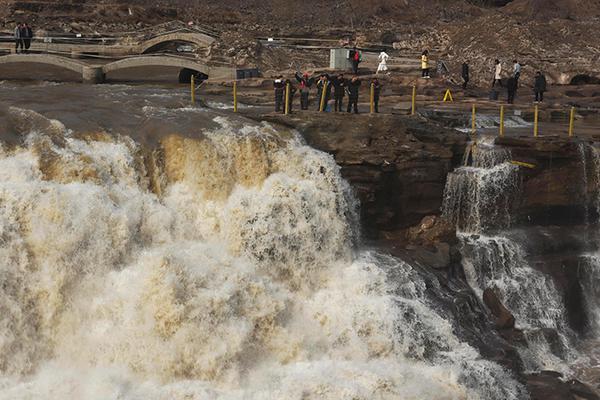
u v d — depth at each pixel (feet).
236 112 102.73
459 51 216.54
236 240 81.41
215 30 213.46
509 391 74.54
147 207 80.43
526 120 133.18
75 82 162.30
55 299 71.72
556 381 78.13
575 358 86.33
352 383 69.77
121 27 277.85
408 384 70.85
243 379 71.61
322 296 80.94
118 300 71.97
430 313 79.56
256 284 76.33
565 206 99.45
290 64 185.47
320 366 73.05
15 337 69.97
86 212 74.64
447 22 301.02
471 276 89.92
